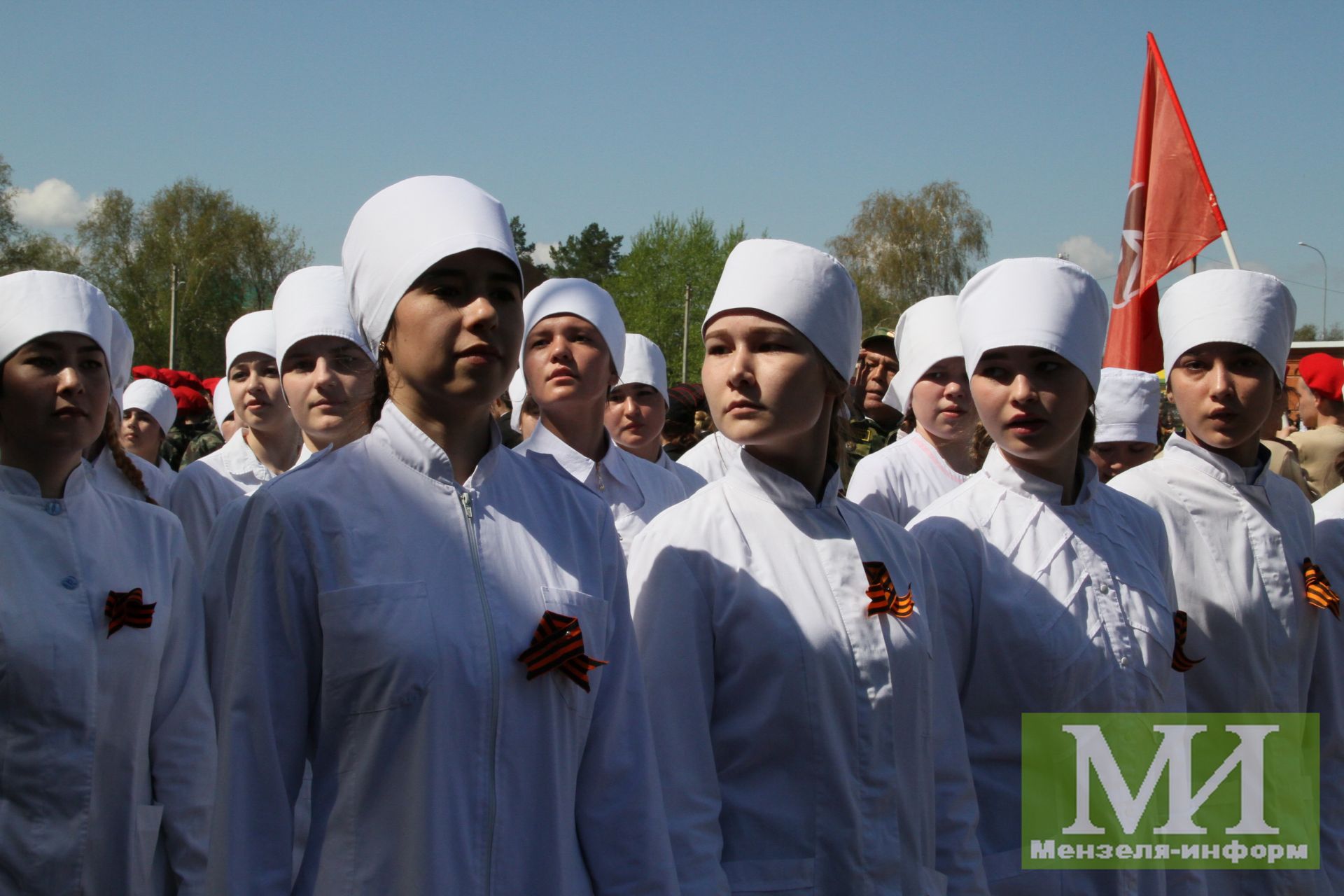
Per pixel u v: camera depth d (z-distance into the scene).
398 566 2.76
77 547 4.20
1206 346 4.98
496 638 2.78
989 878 3.88
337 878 2.65
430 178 2.98
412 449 2.90
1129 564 4.23
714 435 8.00
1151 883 4.03
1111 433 6.56
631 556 3.61
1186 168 9.50
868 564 3.55
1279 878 4.78
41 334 4.18
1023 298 4.11
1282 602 4.91
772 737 3.34
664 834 3.00
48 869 3.93
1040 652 3.95
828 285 3.55
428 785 2.63
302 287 5.81
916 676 3.53
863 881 3.29
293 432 7.19
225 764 2.69
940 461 6.57
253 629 2.72
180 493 6.33
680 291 89.12
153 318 81.88
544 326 5.73
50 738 3.97
